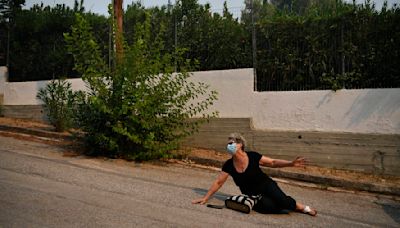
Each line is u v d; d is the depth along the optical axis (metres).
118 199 6.29
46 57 14.80
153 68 9.71
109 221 5.18
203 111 10.87
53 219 5.14
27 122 14.16
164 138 9.91
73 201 6.00
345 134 9.03
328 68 9.75
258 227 5.38
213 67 11.52
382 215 6.49
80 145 11.03
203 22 11.85
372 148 8.75
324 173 8.80
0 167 7.98
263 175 6.09
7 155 9.22
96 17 13.70
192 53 11.82
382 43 9.24
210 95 10.80
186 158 9.95
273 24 10.44
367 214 6.50
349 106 9.11
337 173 8.82
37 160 8.90
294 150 9.59
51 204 5.77
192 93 10.22
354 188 8.08
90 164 8.89
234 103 10.50
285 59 10.24
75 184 7.05
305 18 10.11
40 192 6.38
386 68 9.17
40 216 5.23
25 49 15.38
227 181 8.34
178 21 12.16
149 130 9.60
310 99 9.56
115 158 9.75
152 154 9.59
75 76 14.07
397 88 8.65
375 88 9.01
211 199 6.73
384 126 8.72
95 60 9.81
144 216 5.50
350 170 8.97
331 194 7.75
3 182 6.85
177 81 10.02
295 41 10.18
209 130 10.73
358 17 9.48
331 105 9.30
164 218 5.47
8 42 15.76
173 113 9.88
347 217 6.27
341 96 9.20
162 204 6.17
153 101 9.55
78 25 9.94
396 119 8.62
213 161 9.62
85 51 9.90
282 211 6.30
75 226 4.93
